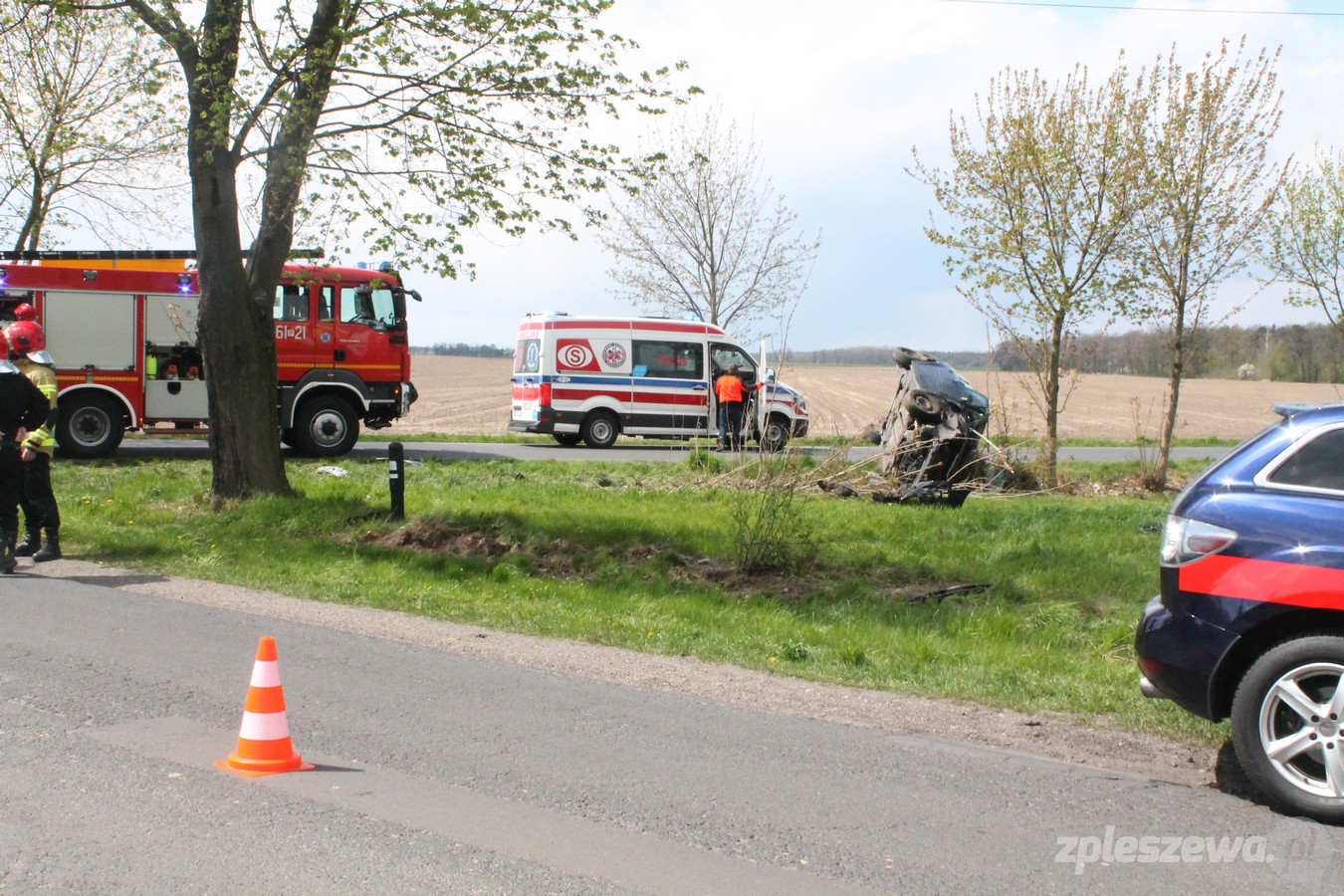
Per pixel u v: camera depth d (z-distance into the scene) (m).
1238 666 4.96
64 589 9.10
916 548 12.13
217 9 12.23
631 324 26.41
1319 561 4.70
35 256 20.34
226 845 4.11
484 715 5.92
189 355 20.31
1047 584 10.45
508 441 28.19
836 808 4.68
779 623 8.78
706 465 18.11
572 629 8.21
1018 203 19.06
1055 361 19.47
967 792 4.93
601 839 4.27
